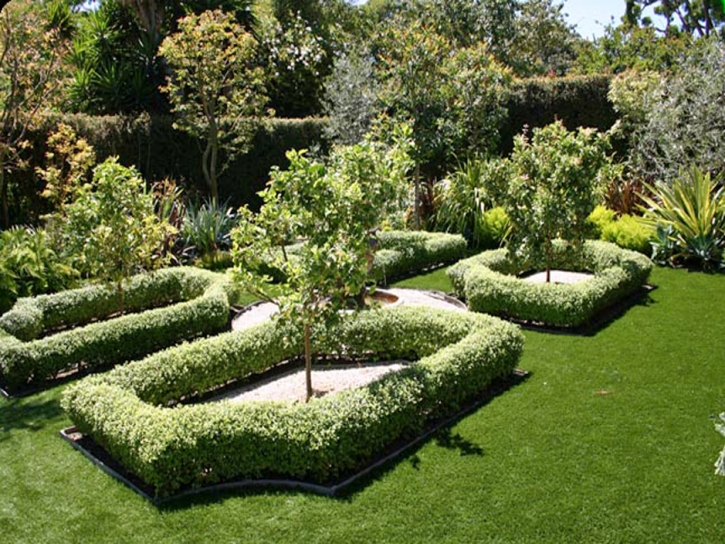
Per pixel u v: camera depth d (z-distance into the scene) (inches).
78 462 173.6
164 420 161.3
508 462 163.6
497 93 503.5
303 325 195.6
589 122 544.7
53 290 325.7
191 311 271.7
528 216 294.8
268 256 203.2
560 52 1019.3
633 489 149.6
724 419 124.0
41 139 450.3
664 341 247.3
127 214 278.7
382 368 237.1
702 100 394.3
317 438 157.3
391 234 421.1
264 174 559.5
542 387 210.4
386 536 135.7
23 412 208.8
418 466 163.6
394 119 452.4
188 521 143.9
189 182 531.5
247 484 158.2
